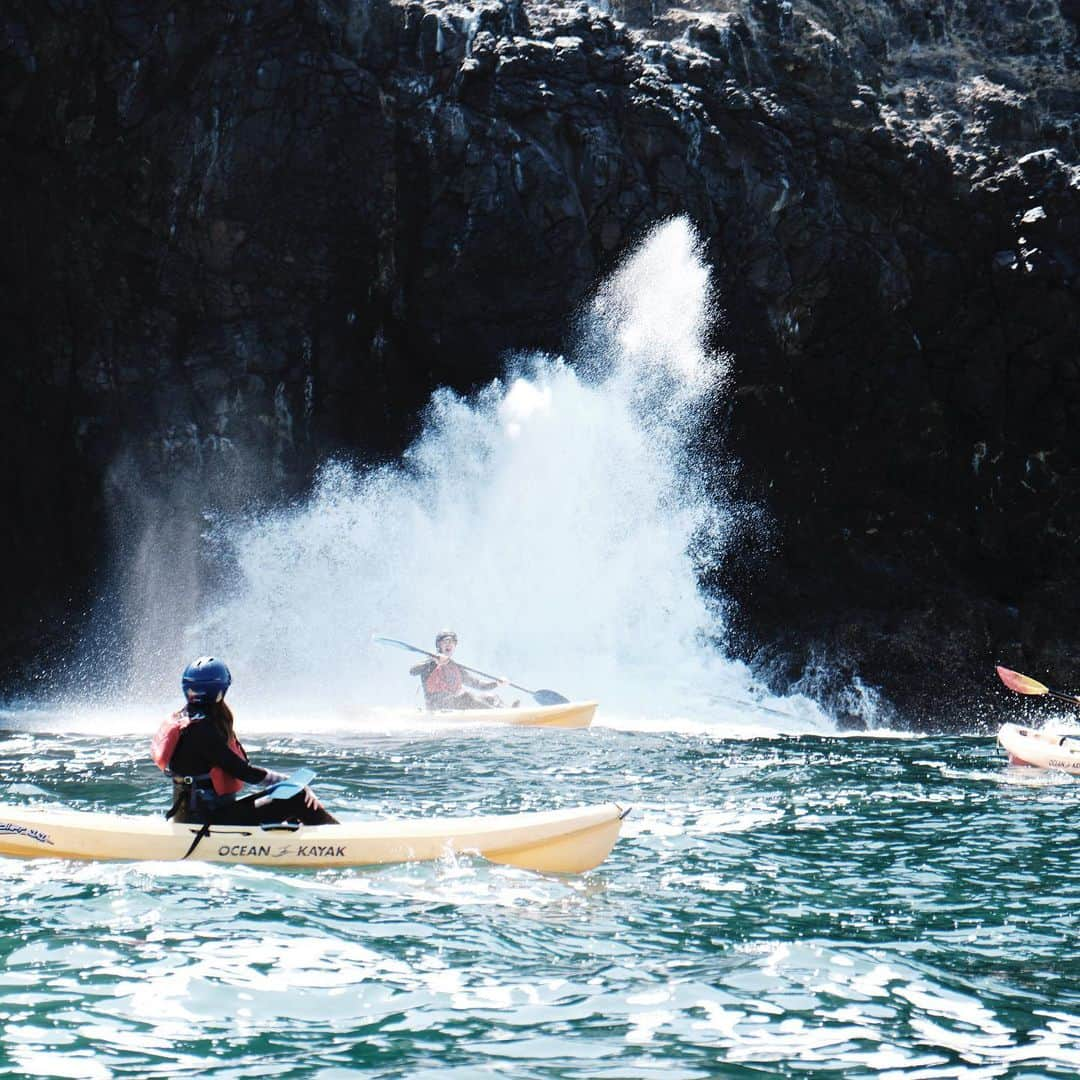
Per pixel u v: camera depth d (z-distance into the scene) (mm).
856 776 14258
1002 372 26969
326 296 25594
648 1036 5496
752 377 26312
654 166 24969
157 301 25016
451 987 6082
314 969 6270
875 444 27359
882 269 26219
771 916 7691
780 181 25422
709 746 17328
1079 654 25969
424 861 8609
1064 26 31344
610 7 27781
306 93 24250
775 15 27359
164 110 23984
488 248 24594
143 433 25172
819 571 27234
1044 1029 5707
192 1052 5172
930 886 8633
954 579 27266
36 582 25375
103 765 14188
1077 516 26984
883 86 29609
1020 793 13008
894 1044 5477
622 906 7801
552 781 13266
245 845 8430
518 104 24547
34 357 24766
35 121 23422
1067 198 26609
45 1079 4836
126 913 7145
